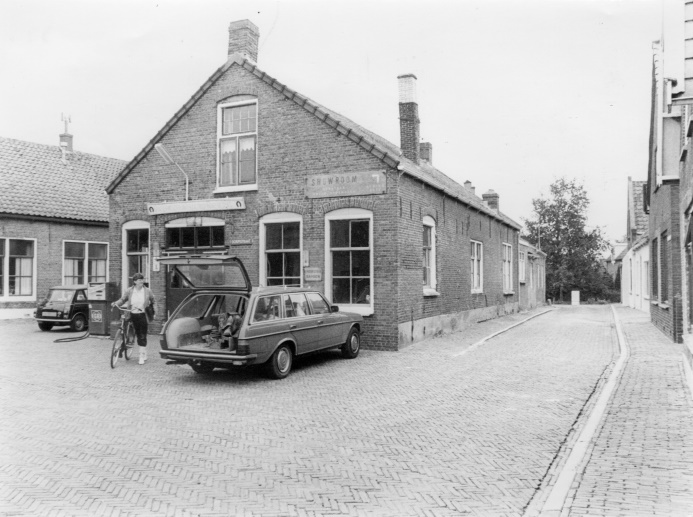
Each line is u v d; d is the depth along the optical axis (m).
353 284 13.26
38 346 13.40
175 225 15.26
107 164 26.09
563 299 51.50
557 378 9.83
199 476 5.23
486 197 28.41
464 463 5.57
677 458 5.51
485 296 20.97
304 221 13.60
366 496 4.75
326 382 9.51
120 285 16.06
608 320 22.02
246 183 14.53
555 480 5.11
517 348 13.49
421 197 14.38
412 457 5.75
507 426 6.89
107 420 7.15
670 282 13.81
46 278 20.78
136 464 5.55
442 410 7.67
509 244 25.50
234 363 8.98
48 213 20.70
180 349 9.54
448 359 11.77
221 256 9.81
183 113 15.20
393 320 12.77
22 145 23.14
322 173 13.43
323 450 5.98
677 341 13.29
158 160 15.59
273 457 5.75
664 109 11.28
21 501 4.67
